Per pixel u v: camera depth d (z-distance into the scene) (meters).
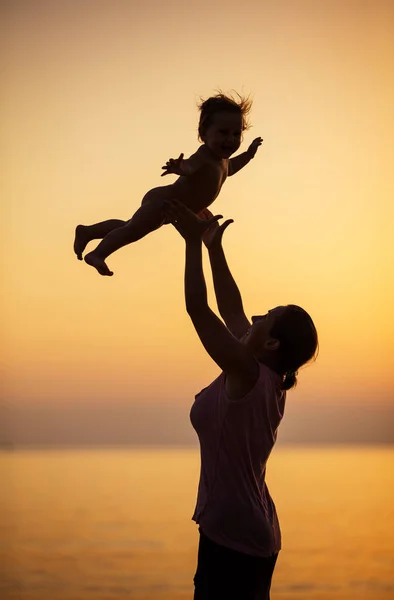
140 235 3.13
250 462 2.90
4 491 11.50
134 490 30.42
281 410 3.04
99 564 11.91
